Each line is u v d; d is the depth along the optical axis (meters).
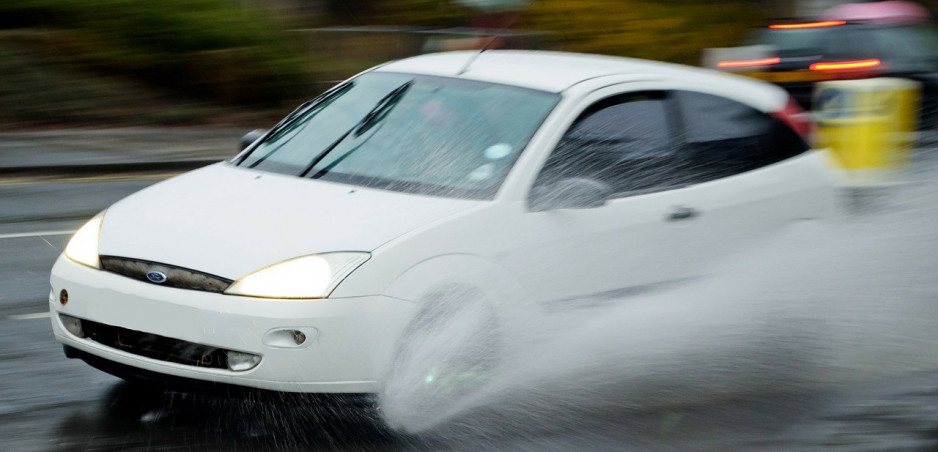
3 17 23.86
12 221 13.62
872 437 6.50
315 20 27.19
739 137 8.16
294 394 6.12
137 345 6.37
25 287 10.12
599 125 7.46
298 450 6.29
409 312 6.27
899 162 16.28
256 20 25.34
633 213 7.27
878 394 7.15
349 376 6.16
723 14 28.42
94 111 22.81
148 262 6.38
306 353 6.06
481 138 7.29
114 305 6.37
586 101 7.46
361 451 6.28
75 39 23.75
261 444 6.37
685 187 7.66
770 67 19.58
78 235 6.99
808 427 6.65
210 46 24.53
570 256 6.93
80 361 7.82
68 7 23.94
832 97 15.88
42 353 8.01
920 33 19.69
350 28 26.41
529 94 7.55
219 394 6.20
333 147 7.66
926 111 18.95
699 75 8.35
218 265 6.23
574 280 6.96
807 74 19.22
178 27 24.28
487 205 6.75
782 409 6.90
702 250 7.61
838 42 19.25
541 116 7.33
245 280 6.14
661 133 7.77
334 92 8.47
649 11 27.67
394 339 6.22
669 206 7.48
